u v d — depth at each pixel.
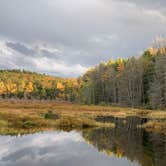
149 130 34.41
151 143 24.66
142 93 99.31
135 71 98.56
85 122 38.34
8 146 22.55
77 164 16.88
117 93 111.94
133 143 24.66
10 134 29.12
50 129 34.44
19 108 58.53
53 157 18.88
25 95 179.88
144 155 19.45
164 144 24.17
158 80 85.94
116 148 22.36
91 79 121.94
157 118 51.88
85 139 27.08
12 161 17.47
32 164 16.77
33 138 27.09
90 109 67.06
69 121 37.91
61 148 22.33
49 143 24.61
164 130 34.31
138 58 112.00
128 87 100.50
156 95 82.25
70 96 162.88
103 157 18.92
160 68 86.56
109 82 113.62
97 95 117.69
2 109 52.03
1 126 34.69
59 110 58.94
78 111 59.94
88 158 18.66
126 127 37.44
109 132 32.31
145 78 100.19
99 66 126.06
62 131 32.84
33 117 39.28
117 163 17.17
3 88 195.75
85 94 120.25
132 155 19.55
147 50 120.88
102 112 62.44
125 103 100.25
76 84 187.50
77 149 21.95
